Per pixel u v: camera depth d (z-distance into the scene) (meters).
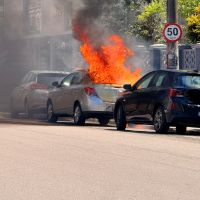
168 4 42.56
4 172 20.14
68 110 42.78
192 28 52.19
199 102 34.12
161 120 34.44
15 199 16.09
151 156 24.06
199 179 19.03
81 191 17.14
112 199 16.08
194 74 34.84
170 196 16.45
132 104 36.62
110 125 43.19
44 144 27.73
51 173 20.00
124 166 21.52
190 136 32.72
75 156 23.88
